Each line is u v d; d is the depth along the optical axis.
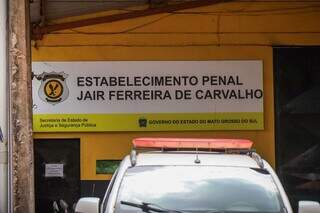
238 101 12.39
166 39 12.43
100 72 12.35
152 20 12.44
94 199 5.63
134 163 5.95
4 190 7.68
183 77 12.39
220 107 12.38
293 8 12.42
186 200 5.52
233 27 12.45
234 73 12.41
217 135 12.38
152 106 12.35
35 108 12.30
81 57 12.34
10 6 7.75
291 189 12.40
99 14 12.34
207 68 12.40
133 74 12.35
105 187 12.34
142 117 12.34
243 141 6.68
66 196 12.36
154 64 12.38
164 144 6.57
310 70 12.47
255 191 5.62
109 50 12.38
